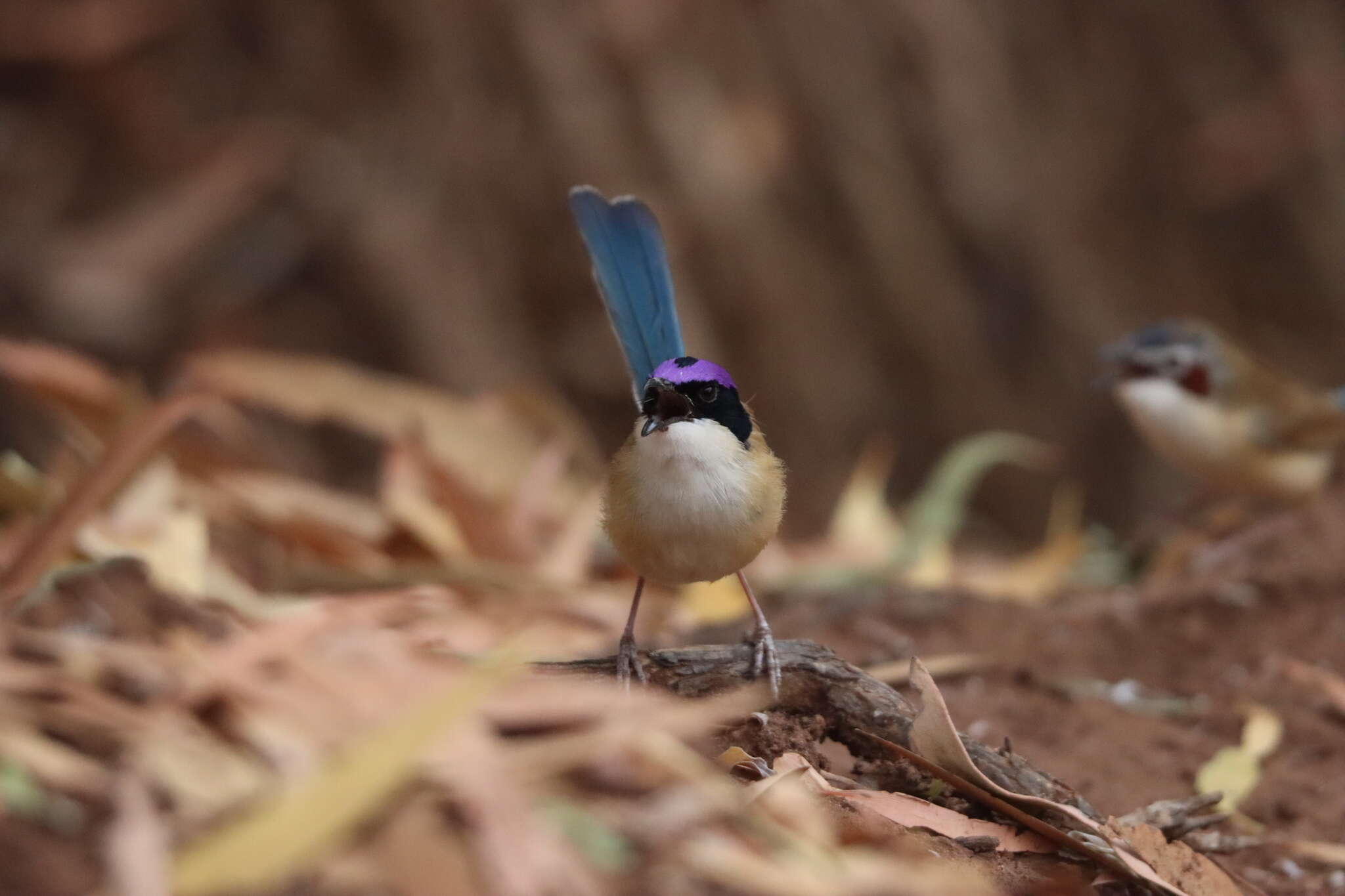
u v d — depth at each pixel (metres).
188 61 17.17
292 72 17.03
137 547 7.32
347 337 16.41
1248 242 20.59
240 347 15.93
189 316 15.95
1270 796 7.18
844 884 4.45
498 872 4.06
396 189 16.64
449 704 4.24
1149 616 9.59
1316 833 6.80
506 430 10.77
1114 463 18.44
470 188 16.64
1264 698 8.40
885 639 9.18
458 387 16.20
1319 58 20.88
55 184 16.48
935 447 17.98
